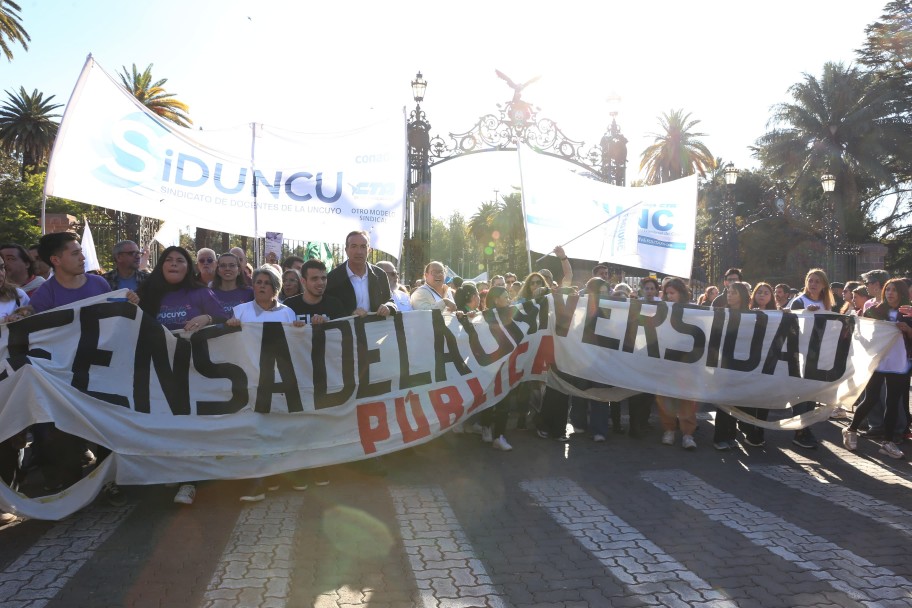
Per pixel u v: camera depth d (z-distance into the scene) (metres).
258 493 4.98
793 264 34.41
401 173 7.75
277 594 3.37
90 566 3.69
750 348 6.77
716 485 5.48
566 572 3.69
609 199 10.16
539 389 7.77
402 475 5.69
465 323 6.20
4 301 5.11
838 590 3.48
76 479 4.88
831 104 40.72
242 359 5.07
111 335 4.70
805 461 6.34
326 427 5.31
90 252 8.30
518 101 15.18
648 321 6.86
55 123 39.88
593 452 6.62
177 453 4.73
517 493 5.19
